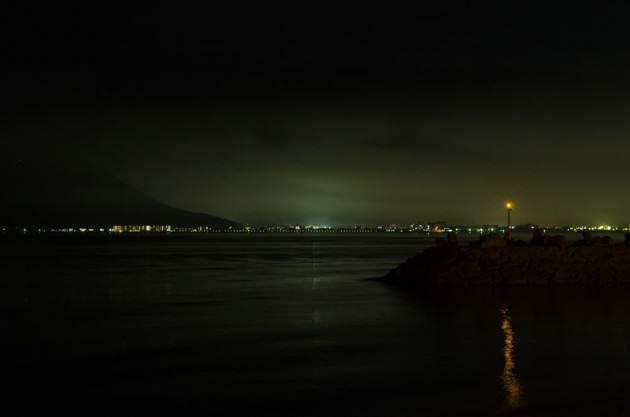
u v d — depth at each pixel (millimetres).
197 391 14164
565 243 40469
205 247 137500
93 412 12836
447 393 13797
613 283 36219
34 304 30234
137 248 129500
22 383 15055
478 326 22281
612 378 14961
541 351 17906
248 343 19531
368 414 12469
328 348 18609
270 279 44781
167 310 27656
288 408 12883
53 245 153125
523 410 12633
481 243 40125
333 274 49875
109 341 20172
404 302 29516
